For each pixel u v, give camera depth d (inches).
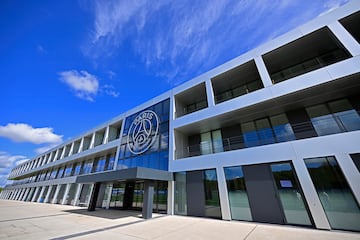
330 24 328.8
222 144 486.3
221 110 428.1
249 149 358.3
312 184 268.4
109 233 247.6
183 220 351.9
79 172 956.0
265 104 377.1
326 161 270.5
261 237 212.4
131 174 369.1
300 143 300.7
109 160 801.6
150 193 410.3
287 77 446.0
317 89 321.4
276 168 317.7
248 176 344.8
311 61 418.3
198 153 523.2
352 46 293.6
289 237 209.2
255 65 440.1
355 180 234.4
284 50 393.4
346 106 336.5
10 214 474.9
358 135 253.0
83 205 755.4
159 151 538.3
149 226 296.2
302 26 365.7
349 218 232.5
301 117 381.1
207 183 399.9
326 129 341.4
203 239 209.9
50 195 1031.0
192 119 484.1
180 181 451.5
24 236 231.3
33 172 1443.2
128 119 748.6
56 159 1209.4
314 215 252.8
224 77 490.6
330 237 204.5
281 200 295.1
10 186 1835.6
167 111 581.0
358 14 311.9
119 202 627.2
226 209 346.6
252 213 316.5
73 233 249.3
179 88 576.7
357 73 275.6
